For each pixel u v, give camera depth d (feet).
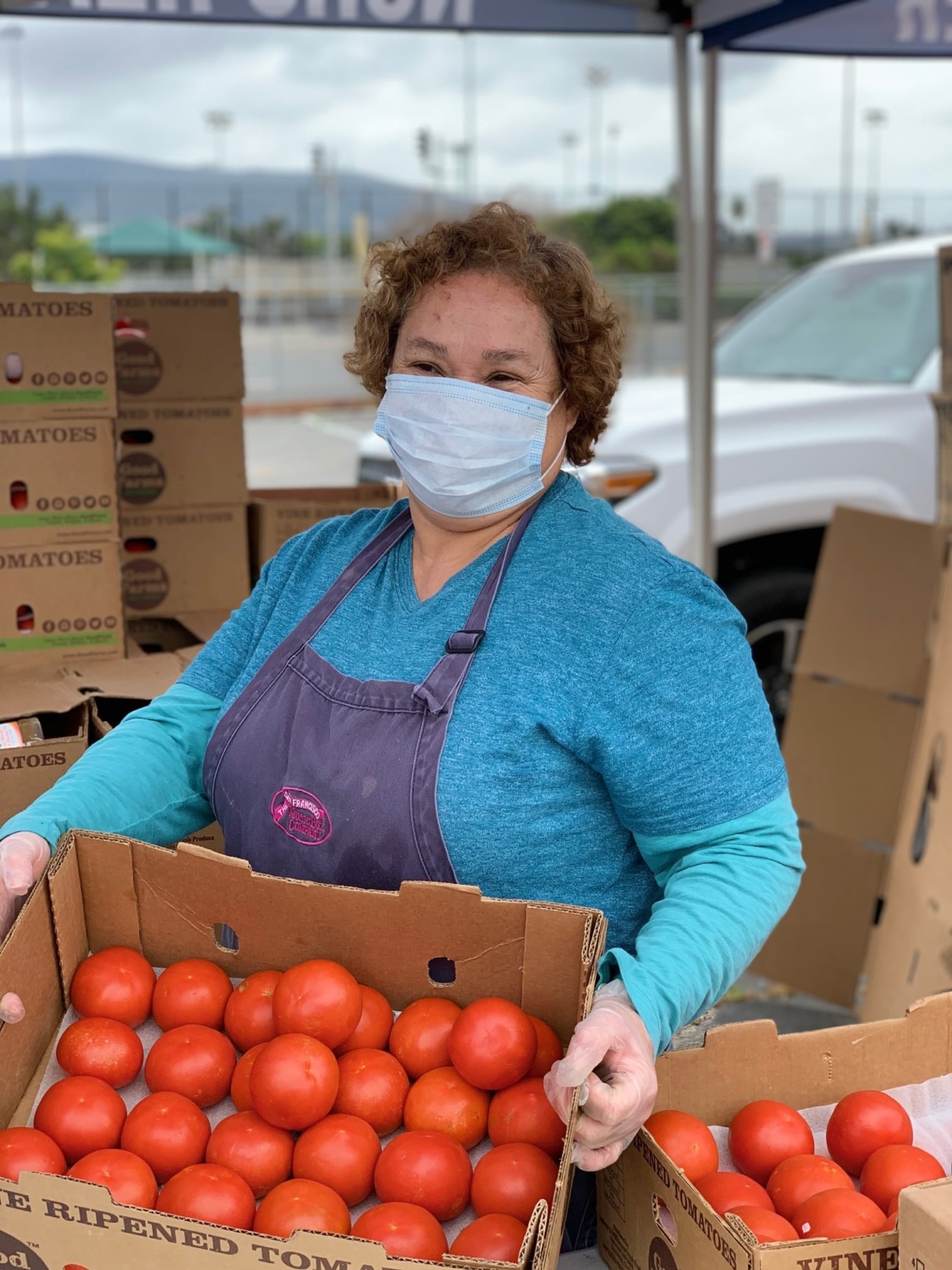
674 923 4.17
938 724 9.44
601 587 4.62
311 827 4.74
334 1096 3.83
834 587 11.03
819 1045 4.28
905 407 15.96
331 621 5.09
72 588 8.07
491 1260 3.20
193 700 5.56
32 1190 3.18
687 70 12.63
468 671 4.61
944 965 8.63
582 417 5.36
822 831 10.81
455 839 4.56
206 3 10.63
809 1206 3.66
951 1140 4.16
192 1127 3.80
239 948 4.41
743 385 16.96
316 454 52.29
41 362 7.76
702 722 4.42
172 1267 3.13
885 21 12.52
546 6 11.81
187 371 9.30
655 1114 4.04
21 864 4.28
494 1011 3.89
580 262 5.03
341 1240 3.01
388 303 5.20
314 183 124.67
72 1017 4.34
